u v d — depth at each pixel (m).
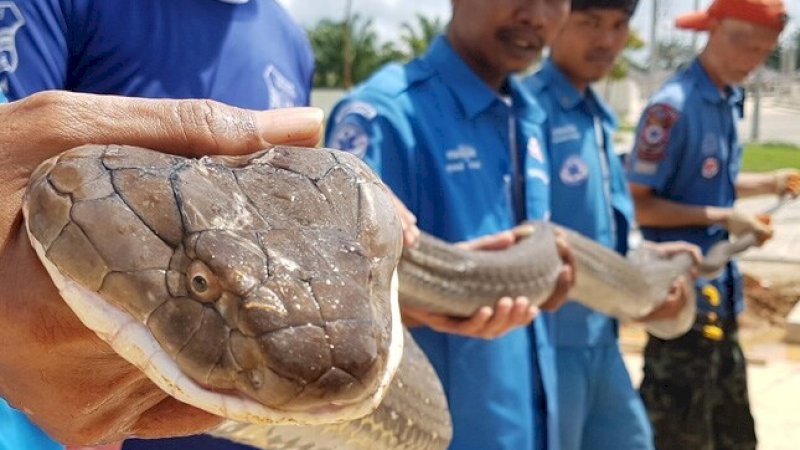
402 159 1.22
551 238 1.37
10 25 0.77
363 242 0.57
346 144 1.20
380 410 0.88
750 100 16.22
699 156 1.91
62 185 0.54
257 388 0.49
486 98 1.29
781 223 5.33
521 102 1.39
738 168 2.06
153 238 0.52
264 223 0.54
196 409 0.61
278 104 0.97
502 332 1.21
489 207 1.28
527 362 1.26
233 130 0.58
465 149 1.27
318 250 0.53
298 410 0.50
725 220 1.91
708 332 1.86
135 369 0.56
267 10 0.98
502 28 1.32
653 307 1.67
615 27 1.61
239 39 0.93
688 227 1.93
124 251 0.52
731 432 1.92
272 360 0.49
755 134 11.30
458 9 1.35
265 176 0.57
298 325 0.50
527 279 1.26
